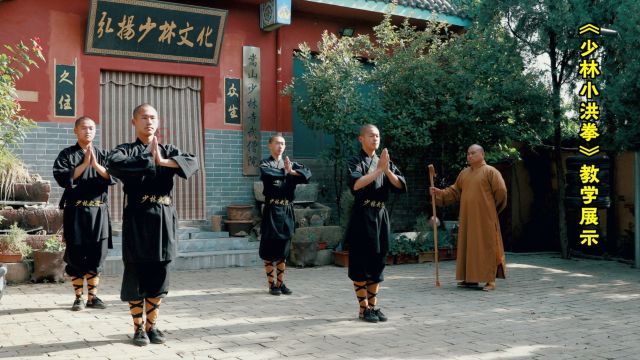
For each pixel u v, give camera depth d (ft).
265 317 18.45
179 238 30.12
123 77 30.17
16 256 23.75
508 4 32.37
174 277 26.32
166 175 14.97
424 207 38.32
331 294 22.56
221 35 31.48
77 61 28.84
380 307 20.27
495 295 22.77
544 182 38.09
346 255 29.89
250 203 33.06
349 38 33.01
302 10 34.76
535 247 37.88
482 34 33.32
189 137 31.73
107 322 17.51
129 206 14.80
